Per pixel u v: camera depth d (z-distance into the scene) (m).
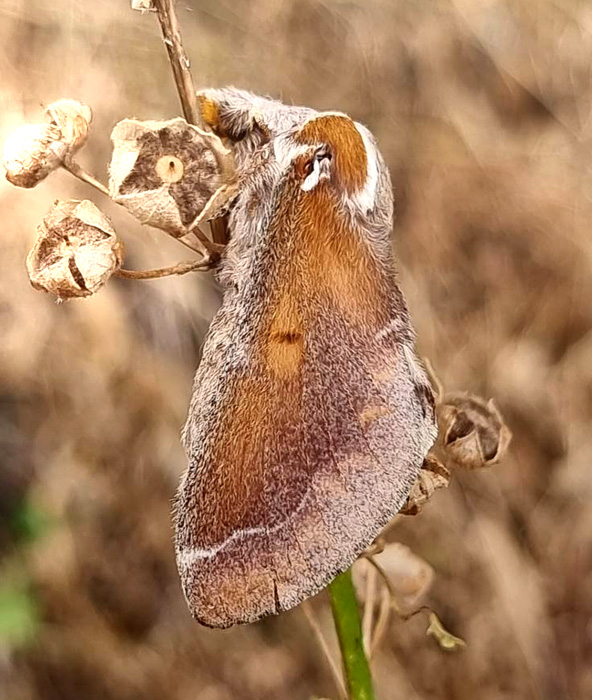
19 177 0.09
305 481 0.09
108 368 0.21
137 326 0.21
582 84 0.24
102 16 0.21
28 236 0.20
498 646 0.21
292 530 0.09
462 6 0.24
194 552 0.09
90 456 0.21
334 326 0.09
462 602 0.21
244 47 0.23
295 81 0.23
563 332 0.22
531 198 0.23
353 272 0.09
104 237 0.09
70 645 0.20
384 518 0.09
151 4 0.09
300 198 0.09
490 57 0.24
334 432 0.09
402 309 0.09
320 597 0.20
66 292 0.09
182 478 0.09
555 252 0.22
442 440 0.10
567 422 0.22
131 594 0.21
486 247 0.23
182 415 0.21
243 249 0.09
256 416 0.09
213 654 0.21
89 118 0.09
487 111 0.24
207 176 0.09
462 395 0.11
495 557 0.21
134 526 0.21
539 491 0.22
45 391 0.21
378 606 0.13
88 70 0.21
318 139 0.09
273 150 0.09
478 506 0.21
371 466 0.09
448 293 0.22
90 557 0.21
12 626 0.19
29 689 0.20
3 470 0.21
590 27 0.24
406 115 0.23
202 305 0.21
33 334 0.21
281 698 0.20
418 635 0.21
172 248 0.21
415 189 0.23
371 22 0.23
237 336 0.09
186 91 0.09
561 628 0.21
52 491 0.21
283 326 0.09
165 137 0.09
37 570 0.20
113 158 0.09
